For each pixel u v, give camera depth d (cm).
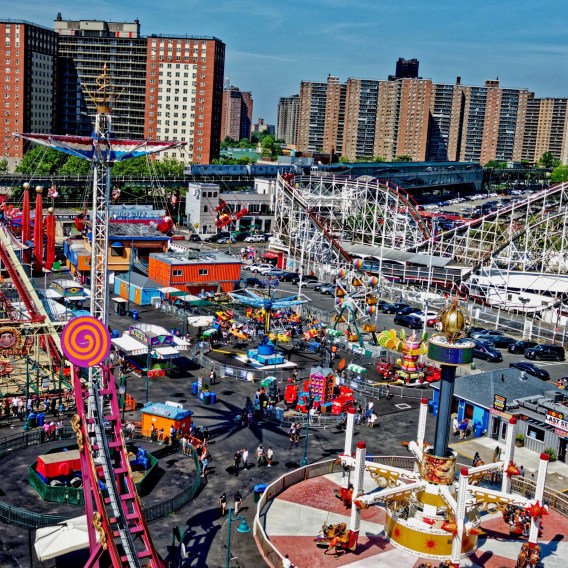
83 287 12562
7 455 6600
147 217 16488
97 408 5438
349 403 8325
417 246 16838
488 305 14100
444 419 5466
